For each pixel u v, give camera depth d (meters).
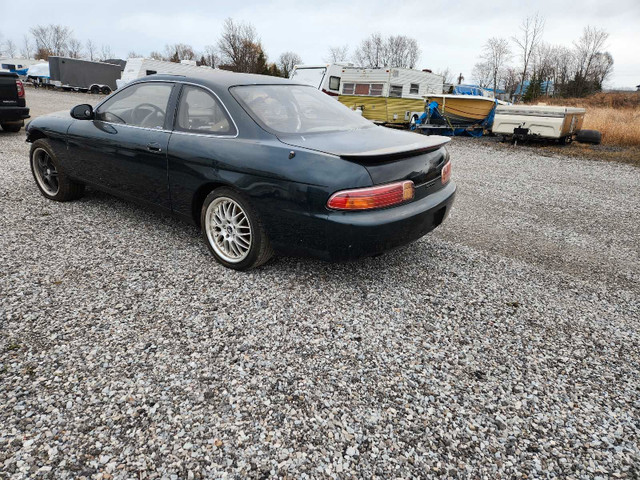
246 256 3.24
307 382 2.24
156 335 2.55
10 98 8.91
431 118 15.31
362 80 17.45
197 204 3.50
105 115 4.07
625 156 11.02
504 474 1.80
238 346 2.50
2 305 2.77
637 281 3.65
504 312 3.02
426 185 3.15
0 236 3.80
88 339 2.48
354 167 2.73
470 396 2.21
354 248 2.83
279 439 1.90
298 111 3.44
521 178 8.02
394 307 2.99
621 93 50.34
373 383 2.27
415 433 1.97
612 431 2.04
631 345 2.72
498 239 4.52
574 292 3.38
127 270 3.32
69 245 3.71
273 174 2.89
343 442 1.90
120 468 1.73
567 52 68.31
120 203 4.82
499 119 13.34
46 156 4.69
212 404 2.07
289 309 2.90
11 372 2.20
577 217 5.55
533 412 2.13
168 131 3.51
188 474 1.72
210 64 69.31
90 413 1.98
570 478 1.79
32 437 1.84
